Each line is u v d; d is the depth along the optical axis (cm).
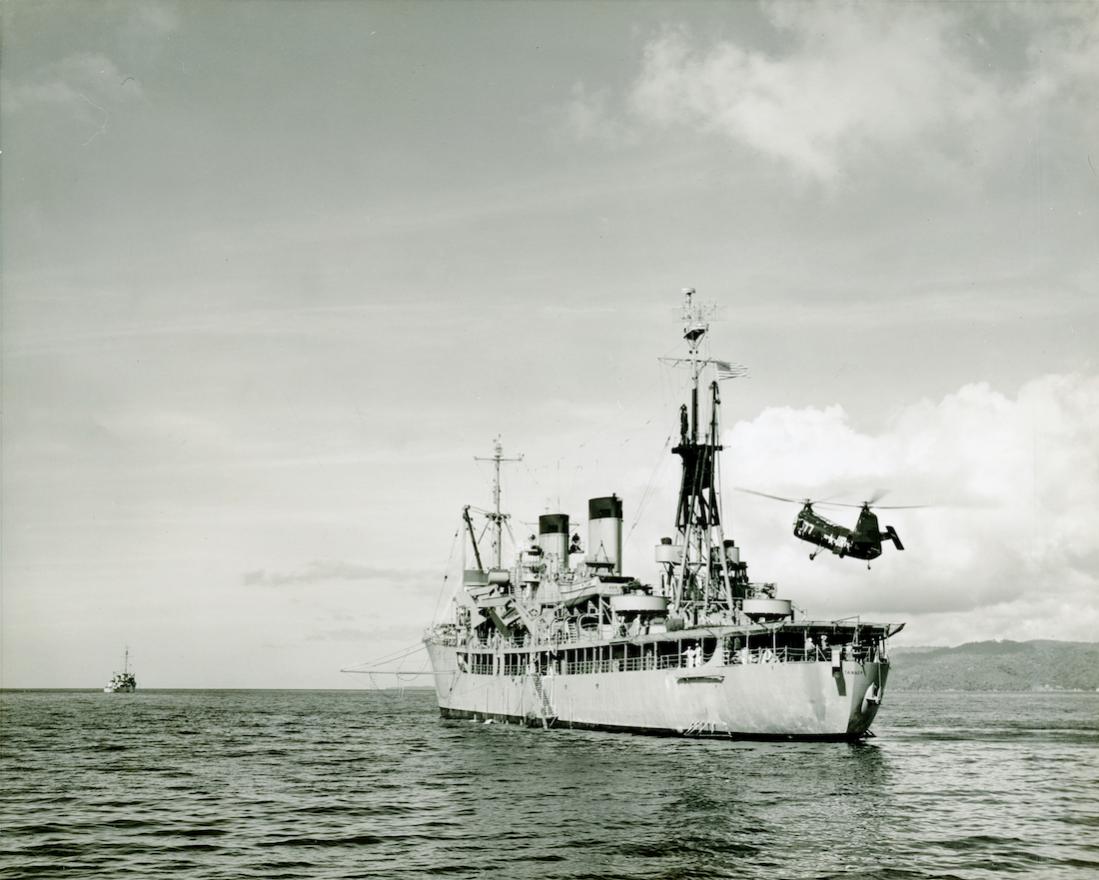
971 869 3394
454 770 6038
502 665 10038
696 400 8050
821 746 6266
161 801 4969
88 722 12675
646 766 5762
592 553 9181
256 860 3581
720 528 7800
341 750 7831
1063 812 4450
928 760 6412
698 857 3519
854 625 6362
